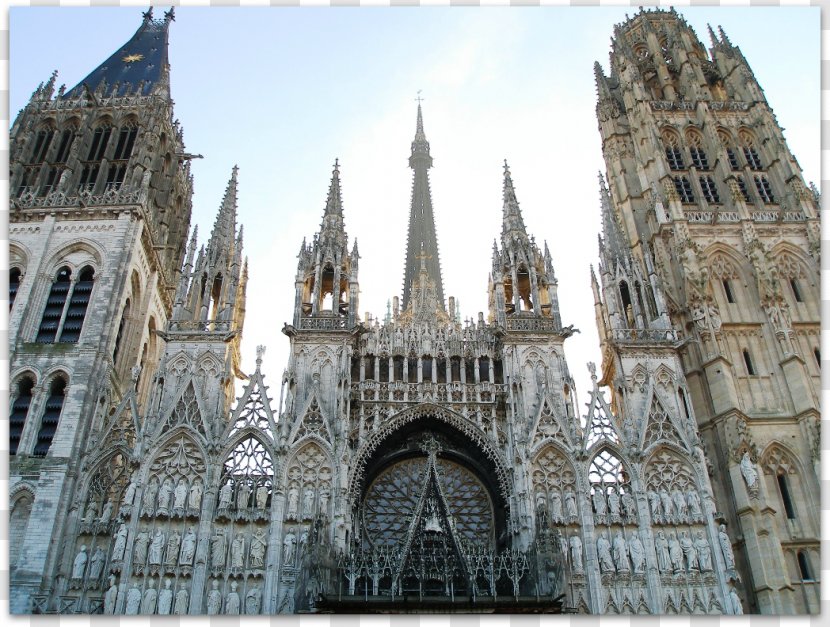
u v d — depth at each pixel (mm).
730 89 83250
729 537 55219
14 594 47750
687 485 53188
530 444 53719
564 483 52906
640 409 56438
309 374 56969
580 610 47938
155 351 70938
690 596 48812
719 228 69562
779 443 57812
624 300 65188
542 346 59031
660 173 73438
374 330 61125
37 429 55469
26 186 70188
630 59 85312
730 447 56562
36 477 53000
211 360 57656
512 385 56469
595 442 54406
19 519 51906
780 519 55062
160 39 93125
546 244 65688
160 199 75875
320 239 65562
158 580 47969
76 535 50938
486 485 56156
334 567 45562
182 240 79875
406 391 57469
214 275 63781
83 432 54844
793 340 61969
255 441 53938
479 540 53875
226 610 46969
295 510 50656
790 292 66750
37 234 65750
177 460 52656
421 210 126438
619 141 81812
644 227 74375
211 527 49938
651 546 50406
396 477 56438
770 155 75312
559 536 47500
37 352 58844
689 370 62188
